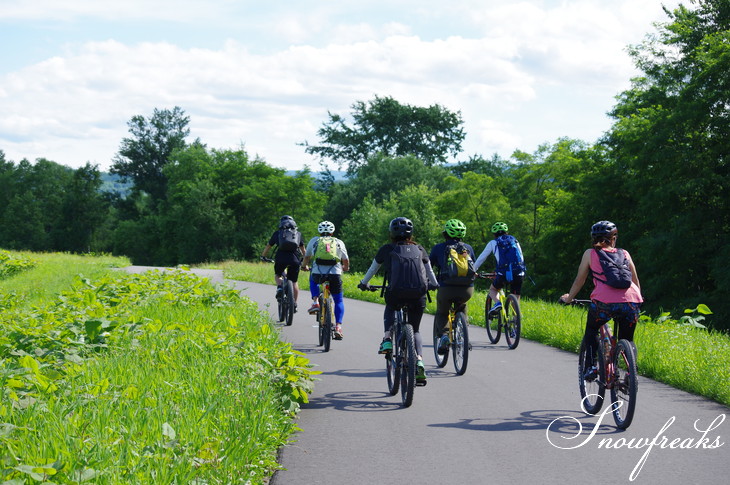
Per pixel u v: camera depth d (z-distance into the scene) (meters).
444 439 5.50
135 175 105.25
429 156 78.88
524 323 11.91
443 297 8.41
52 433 4.25
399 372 6.97
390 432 5.70
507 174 55.66
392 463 4.90
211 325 8.99
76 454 3.93
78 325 7.96
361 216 65.69
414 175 74.44
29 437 4.17
